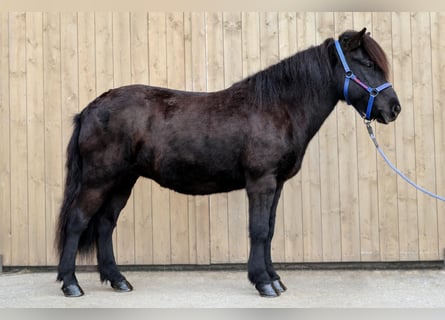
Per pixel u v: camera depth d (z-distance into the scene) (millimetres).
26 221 5156
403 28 5199
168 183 4215
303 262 5195
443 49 5188
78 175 4207
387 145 5195
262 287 4082
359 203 5191
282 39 5188
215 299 4074
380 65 4051
